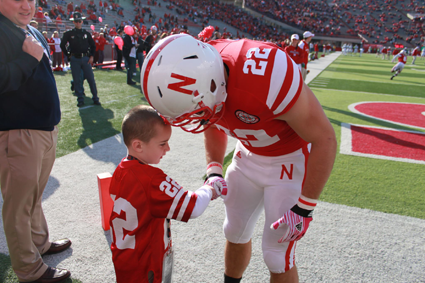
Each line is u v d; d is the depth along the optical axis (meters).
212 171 1.69
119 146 4.41
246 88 1.19
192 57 1.12
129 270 1.44
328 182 3.53
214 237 2.49
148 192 1.36
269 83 1.16
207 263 2.19
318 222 2.72
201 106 1.16
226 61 1.26
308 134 1.30
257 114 1.24
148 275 1.44
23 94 1.71
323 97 9.32
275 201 1.56
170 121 1.28
